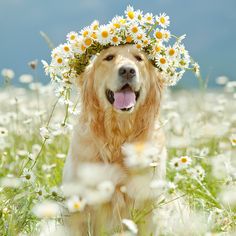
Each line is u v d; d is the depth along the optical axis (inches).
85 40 87.7
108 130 87.6
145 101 89.4
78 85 90.5
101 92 87.9
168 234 83.6
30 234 81.0
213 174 94.0
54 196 81.5
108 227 84.6
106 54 88.3
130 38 88.4
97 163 86.1
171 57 88.4
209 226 82.0
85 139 86.7
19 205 83.4
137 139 88.4
